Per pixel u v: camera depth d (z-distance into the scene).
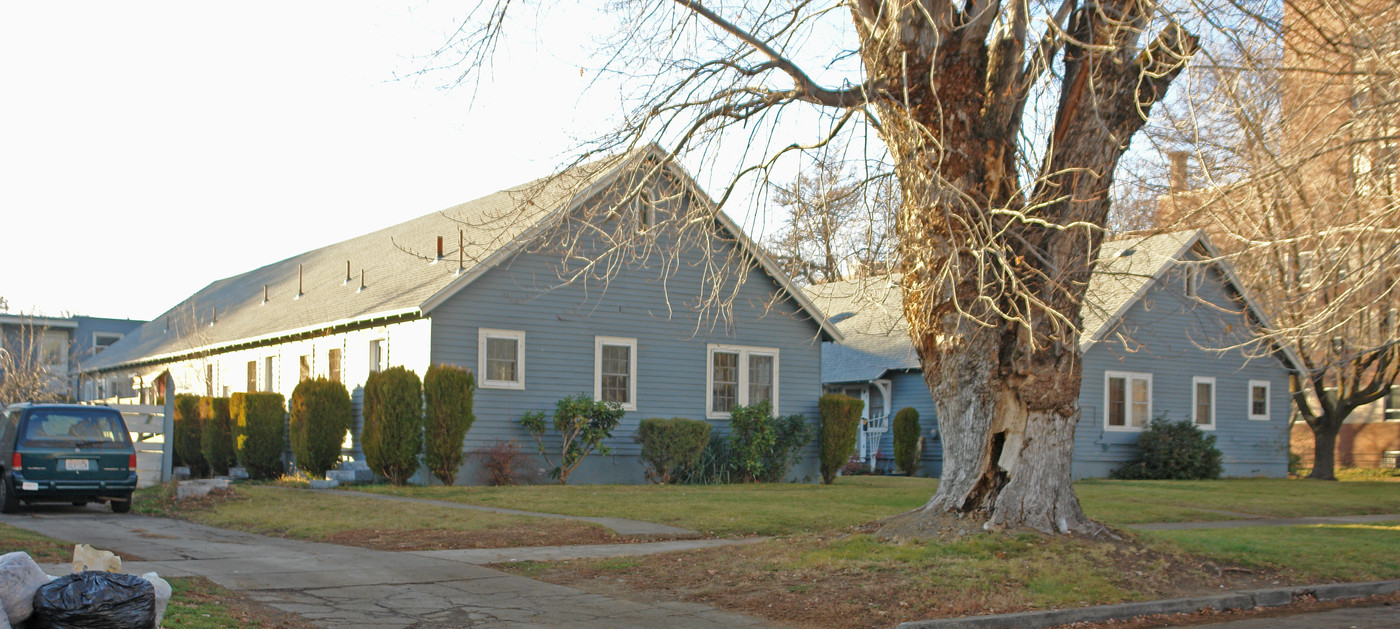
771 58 12.18
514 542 13.88
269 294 34.78
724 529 15.55
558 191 15.64
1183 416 32.97
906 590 9.89
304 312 28.81
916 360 32.91
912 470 32.34
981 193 11.30
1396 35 13.05
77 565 6.45
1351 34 12.95
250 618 8.38
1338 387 32.00
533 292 24.16
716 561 11.58
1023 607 9.52
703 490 21.97
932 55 11.30
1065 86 11.64
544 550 13.20
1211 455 31.84
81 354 50.47
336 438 24.17
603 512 17.22
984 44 11.47
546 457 24.00
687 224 13.07
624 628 8.78
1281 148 14.87
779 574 10.72
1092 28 11.26
